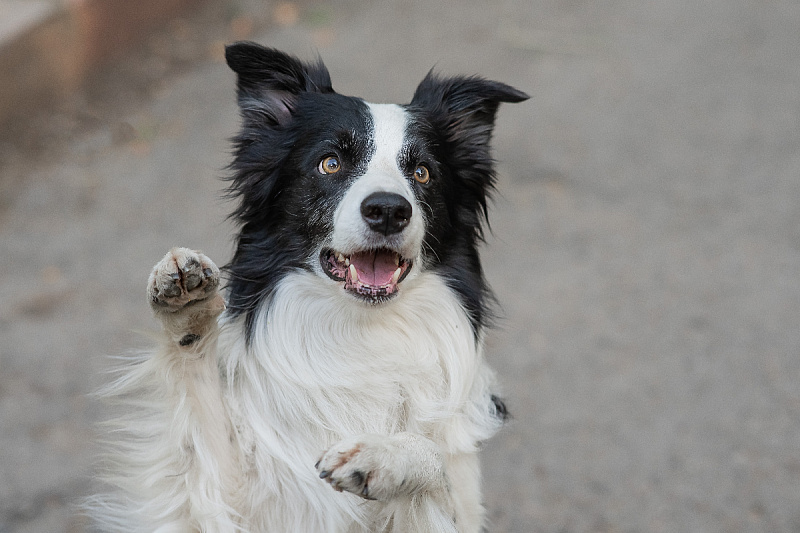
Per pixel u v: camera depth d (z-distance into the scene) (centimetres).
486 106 525
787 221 1123
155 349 431
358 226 435
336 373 457
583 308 949
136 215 1061
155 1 1456
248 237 480
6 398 775
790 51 1597
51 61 1245
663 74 1501
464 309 486
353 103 482
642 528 670
